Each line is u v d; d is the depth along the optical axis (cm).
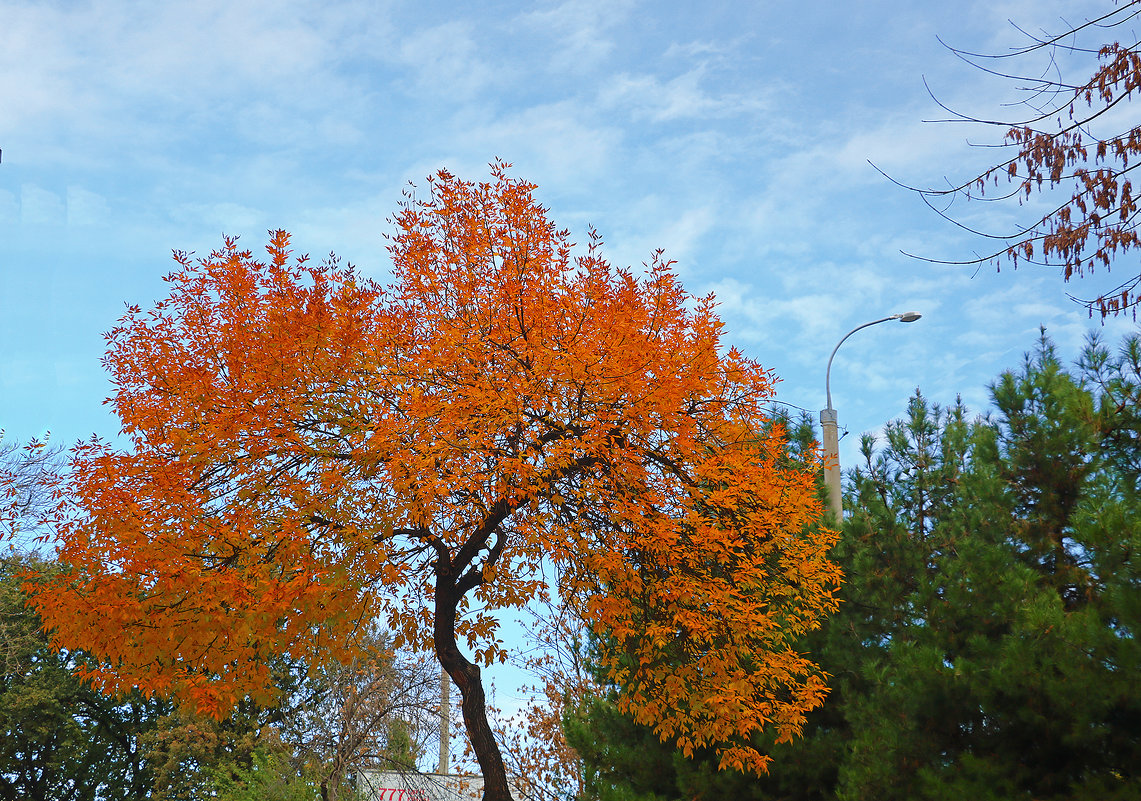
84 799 3428
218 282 1288
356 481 1254
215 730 2934
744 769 1230
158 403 1262
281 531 1184
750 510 1305
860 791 1084
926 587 1146
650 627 1256
